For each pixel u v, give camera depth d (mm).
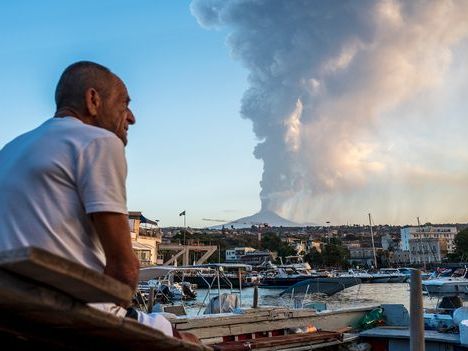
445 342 10320
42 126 1858
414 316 6883
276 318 11516
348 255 186625
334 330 12141
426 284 33125
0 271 1031
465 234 175500
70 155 1697
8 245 1629
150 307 14633
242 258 168250
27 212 1649
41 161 1675
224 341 10328
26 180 1671
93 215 1666
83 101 1996
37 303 1115
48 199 1662
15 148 1810
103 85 2053
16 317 1292
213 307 14883
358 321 13438
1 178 1714
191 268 16234
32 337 1397
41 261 1003
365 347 11438
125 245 1691
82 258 1701
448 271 84500
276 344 10055
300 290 25156
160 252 78250
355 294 55469
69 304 1189
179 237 148375
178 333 2264
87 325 1335
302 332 11570
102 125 2041
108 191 1686
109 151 1737
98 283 1133
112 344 1574
